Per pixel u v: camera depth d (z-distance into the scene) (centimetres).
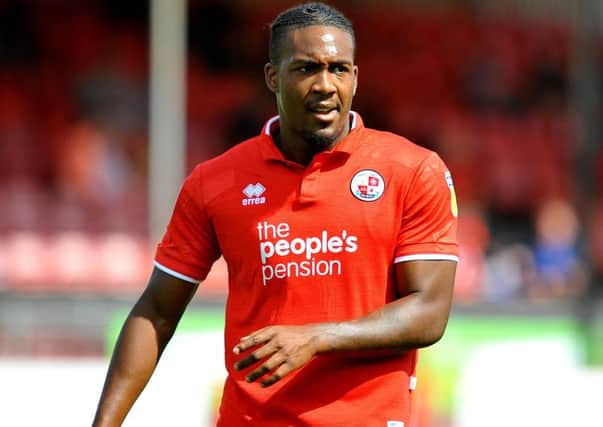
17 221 4528
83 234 4559
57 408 2592
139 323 1217
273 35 1156
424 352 2703
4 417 2569
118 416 1195
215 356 2648
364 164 1146
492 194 5588
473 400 2759
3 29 5303
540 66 6431
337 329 1082
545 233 4950
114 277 4334
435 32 6444
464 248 4662
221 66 5709
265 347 1061
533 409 2817
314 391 1138
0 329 3020
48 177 4828
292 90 1120
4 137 4891
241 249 1162
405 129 5856
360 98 5947
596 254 4559
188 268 1209
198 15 5741
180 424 2592
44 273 4275
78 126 5003
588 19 4141
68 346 3034
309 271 1135
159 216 3641
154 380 2589
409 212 1139
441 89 6141
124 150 5003
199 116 5381
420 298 1119
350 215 1133
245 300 1170
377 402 1135
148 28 5650
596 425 2847
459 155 5725
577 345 2959
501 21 6675
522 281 4669
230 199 1170
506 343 2867
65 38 5400
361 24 6366
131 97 5244
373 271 1134
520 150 5850
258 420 1157
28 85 5172
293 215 1143
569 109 6116
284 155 1177
